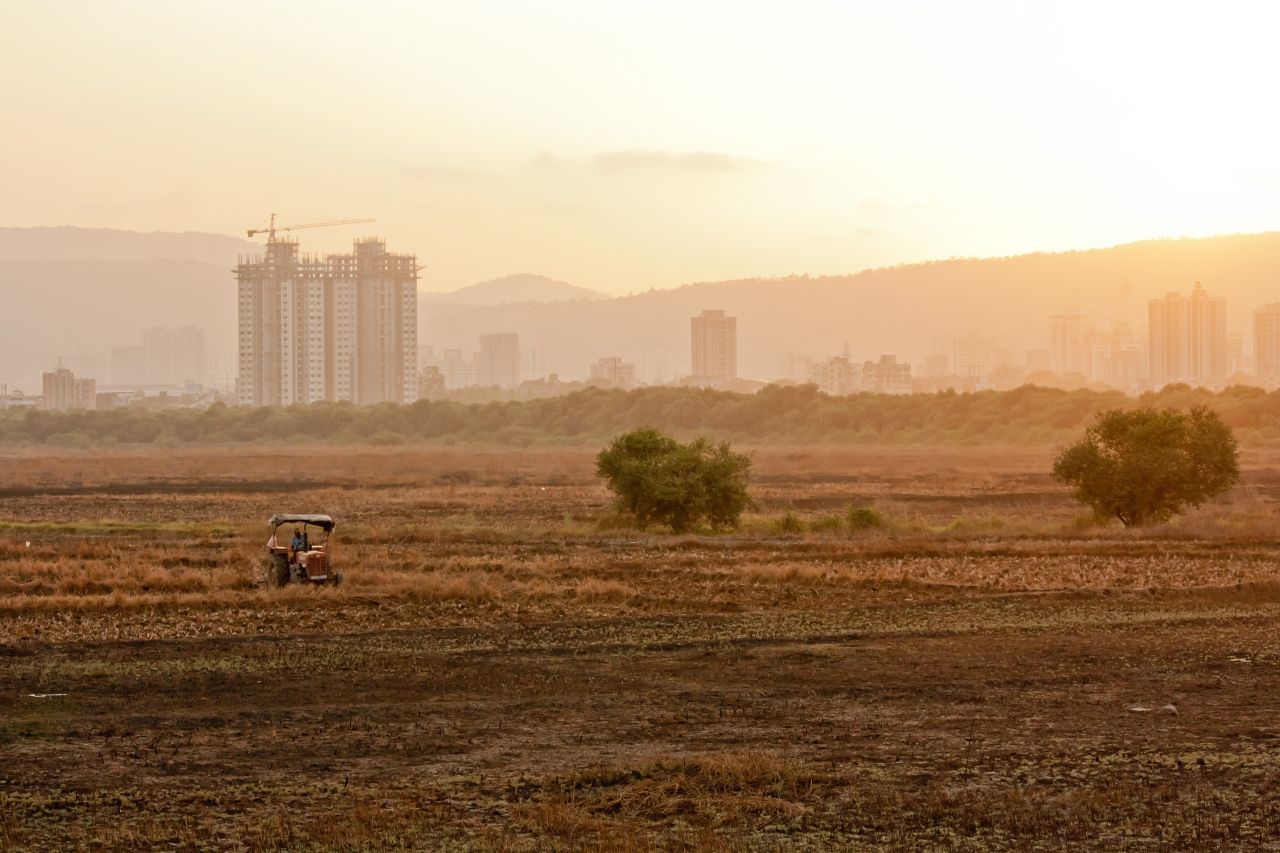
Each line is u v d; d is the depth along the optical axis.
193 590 56.66
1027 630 45.69
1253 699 33.62
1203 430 89.56
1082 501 92.00
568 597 54.97
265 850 22.17
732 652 41.25
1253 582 59.16
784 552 73.44
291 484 166.25
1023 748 28.58
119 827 23.39
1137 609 51.50
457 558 68.75
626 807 24.55
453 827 23.28
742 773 26.11
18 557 70.12
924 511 114.50
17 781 26.30
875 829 23.19
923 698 34.00
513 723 31.30
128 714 32.47
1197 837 22.55
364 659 40.12
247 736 30.09
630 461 90.88
